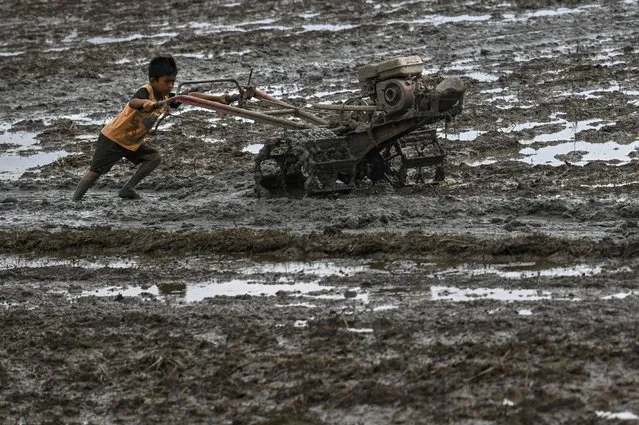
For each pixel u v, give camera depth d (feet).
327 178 116.67
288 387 73.51
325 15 255.91
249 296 91.81
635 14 237.25
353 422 68.49
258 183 120.26
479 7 251.19
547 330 78.54
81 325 87.56
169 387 75.15
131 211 121.19
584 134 148.05
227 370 76.43
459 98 114.93
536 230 104.12
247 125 164.96
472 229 105.91
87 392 75.77
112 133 124.77
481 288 89.97
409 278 93.50
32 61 223.92
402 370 74.02
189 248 107.45
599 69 188.55
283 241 104.88
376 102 116.16
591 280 89.51
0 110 187.73
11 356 82.17
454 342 78.07
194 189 128.77
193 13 269.64
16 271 103.60
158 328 85.76
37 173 145.07
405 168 121.49
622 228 102.58
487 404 68.80
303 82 194.70
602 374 71.61
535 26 230.48
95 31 255.91
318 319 84.69
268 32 238.48
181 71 208.85
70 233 113.39
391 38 226.38
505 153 142.51
